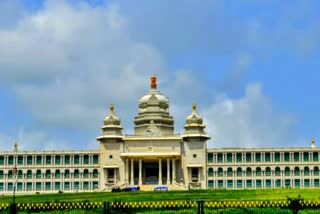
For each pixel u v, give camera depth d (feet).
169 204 319.47
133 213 300.61
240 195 481.05
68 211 305.12
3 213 308.19
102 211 301.02
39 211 313.73
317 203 313.94
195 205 323.16
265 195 474.49
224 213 296.51
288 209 303.89
